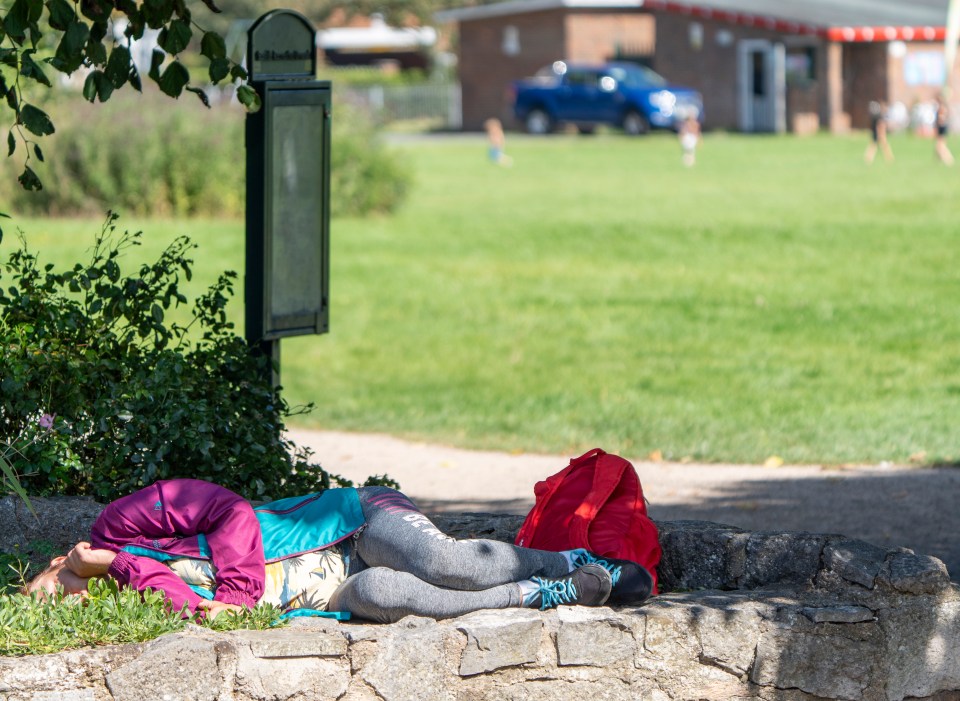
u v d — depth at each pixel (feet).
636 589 23.21
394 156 138.51
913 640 22.88
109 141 126.52
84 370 28.94
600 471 25.73
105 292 30.27
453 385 63.87
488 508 40.11
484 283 94.73
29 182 27.96
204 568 23.06
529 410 57.52
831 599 22.98
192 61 265.34
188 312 77.15
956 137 239.09
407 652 20.85
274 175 31.99
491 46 302.66
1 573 25.09
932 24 254.47
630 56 293.23
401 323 81.00
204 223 124.88
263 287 31.94
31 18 25.70
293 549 23.54
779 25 253.85
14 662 19.31
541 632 21.56
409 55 424.46
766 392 59.77
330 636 20.77
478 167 195.83
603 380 63.82
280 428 30.81
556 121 271.69
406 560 22.93
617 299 87.40
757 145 227.81
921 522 37.93
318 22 360.48
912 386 60.13
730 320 78.95
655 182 166.09
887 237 111.45
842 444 49.16
